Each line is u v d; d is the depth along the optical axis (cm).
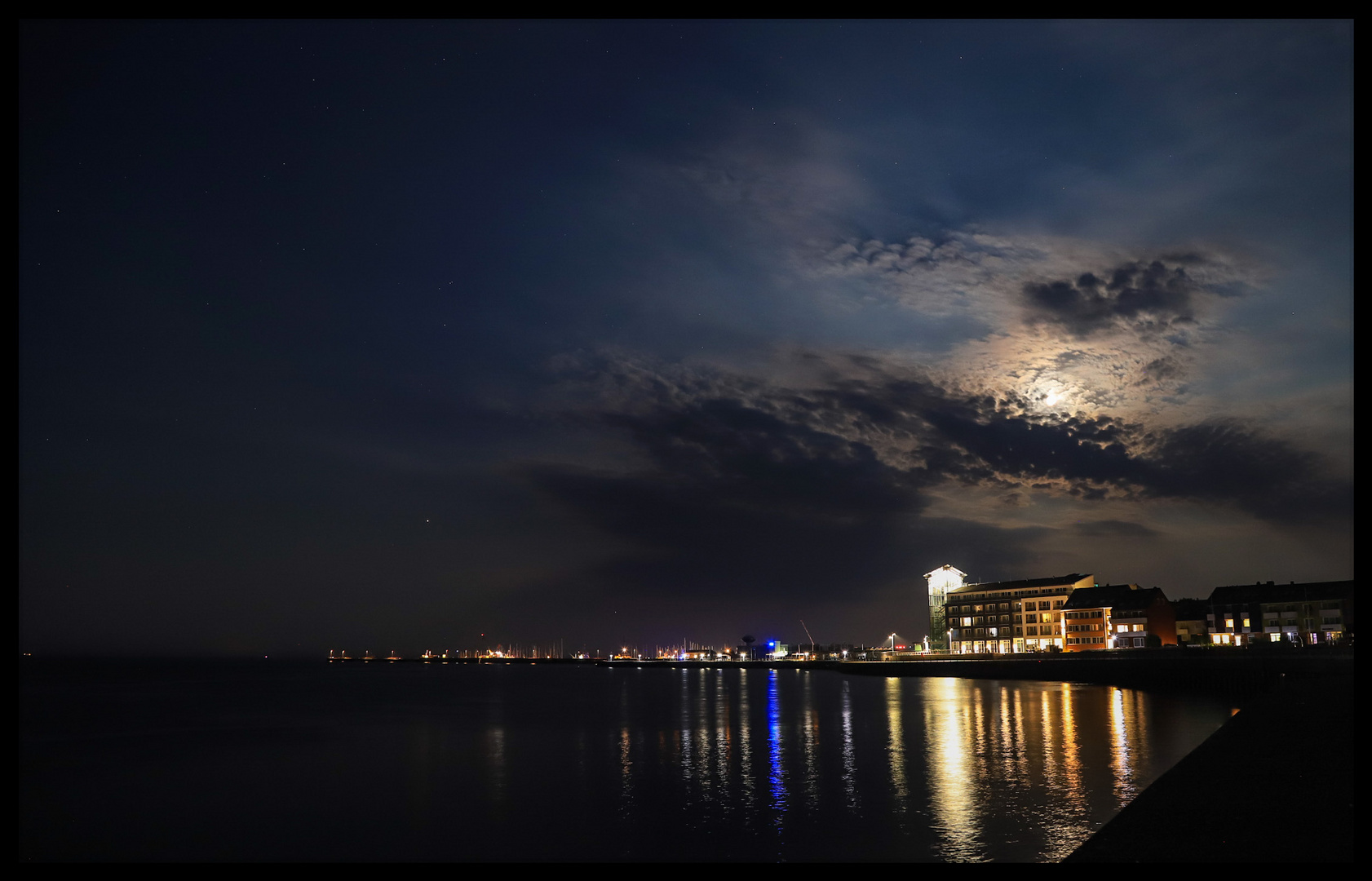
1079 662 12544
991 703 9169
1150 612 16288
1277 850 1493
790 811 3784
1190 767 2422
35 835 3772
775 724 7556
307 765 5681
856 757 5300
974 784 4247
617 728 7619
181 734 7769
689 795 4234
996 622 18525
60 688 17438
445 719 8969
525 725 8031
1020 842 3131
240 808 4281
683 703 10675
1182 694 9938
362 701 12494
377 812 4088
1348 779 2141
